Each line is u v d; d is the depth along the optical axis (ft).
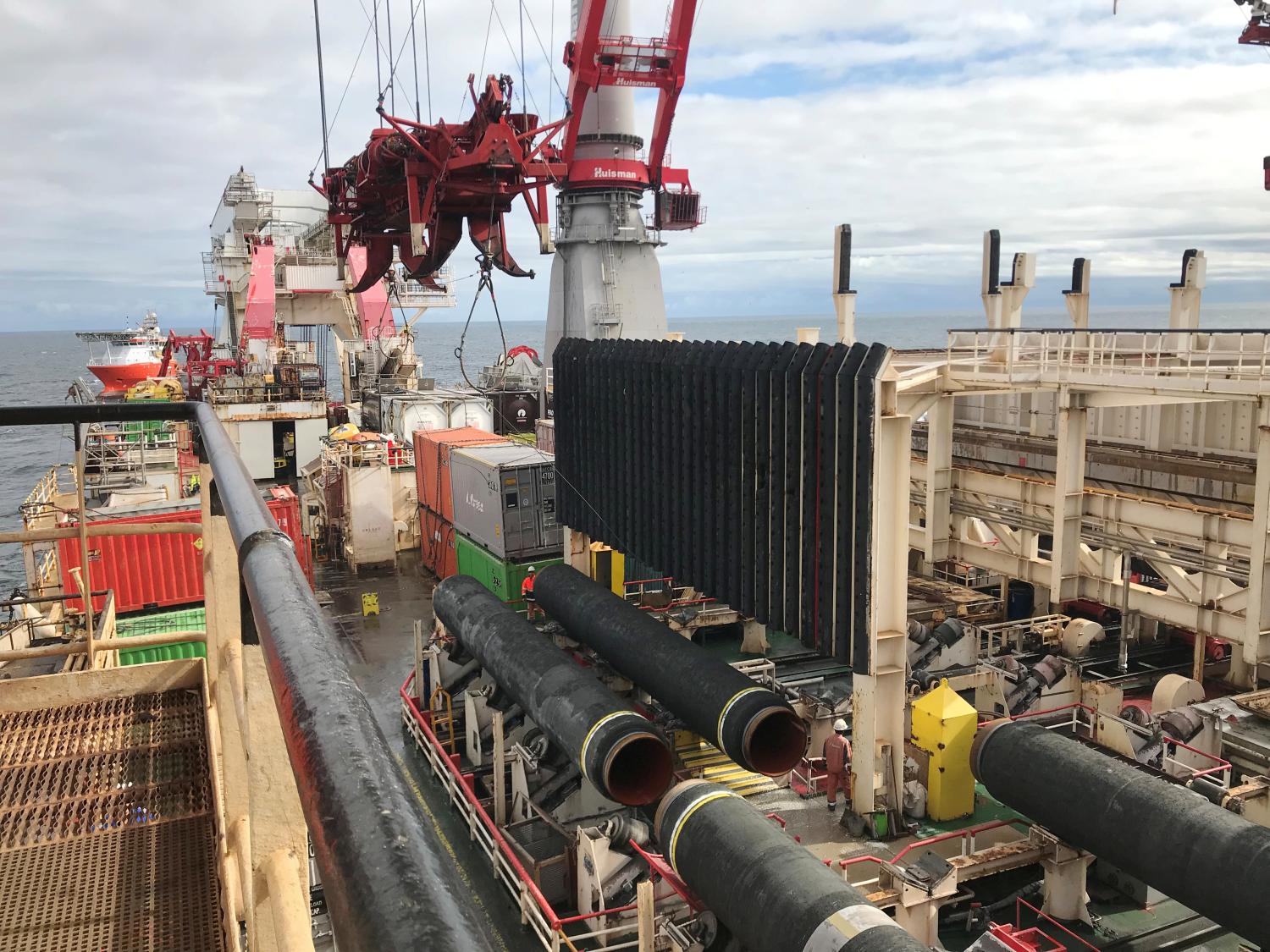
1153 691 67.72
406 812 4.29
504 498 93.91
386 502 127.95
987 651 74.84
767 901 34.91
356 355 202.39
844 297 75.41
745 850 37.42
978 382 66.23
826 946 31.86
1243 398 53.36
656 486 71.15
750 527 60.29
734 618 80.94
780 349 57.00
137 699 20.90
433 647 71.51
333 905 3.83
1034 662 73.56
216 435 13.70
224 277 240.53
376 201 99.81
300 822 8.45
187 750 18.62
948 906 48.60
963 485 75.77
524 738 60.03
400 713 78.02
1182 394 56.34
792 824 54.39
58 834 15.87
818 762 61.16
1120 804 41.93
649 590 86.58
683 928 40.93
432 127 85.10
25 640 62.39
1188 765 56.39
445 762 61.46
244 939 11.96
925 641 72.54
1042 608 84.38
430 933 3.32
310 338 271.28
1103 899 48.67
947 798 54.44
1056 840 45.93
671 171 134.21
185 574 97.66
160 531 21.71
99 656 44.91
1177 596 63.93
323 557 134.00
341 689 5.33
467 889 3.99
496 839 52.08
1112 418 78.02
